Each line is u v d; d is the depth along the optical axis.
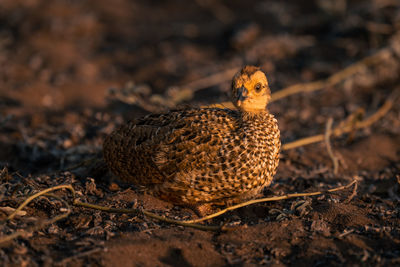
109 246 7.21
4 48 19.66
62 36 20.89
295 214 8.52
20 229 7.41
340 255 7.17
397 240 7.56
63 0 24.05
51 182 9.48
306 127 14.17
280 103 15.80
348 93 16.22
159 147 8.50
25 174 10.53
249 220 8.64
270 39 19.44
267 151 8.41
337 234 7.74
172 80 17.59
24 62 18.73
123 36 21.69
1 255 6.81
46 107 15.48
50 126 13.70
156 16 24.20
